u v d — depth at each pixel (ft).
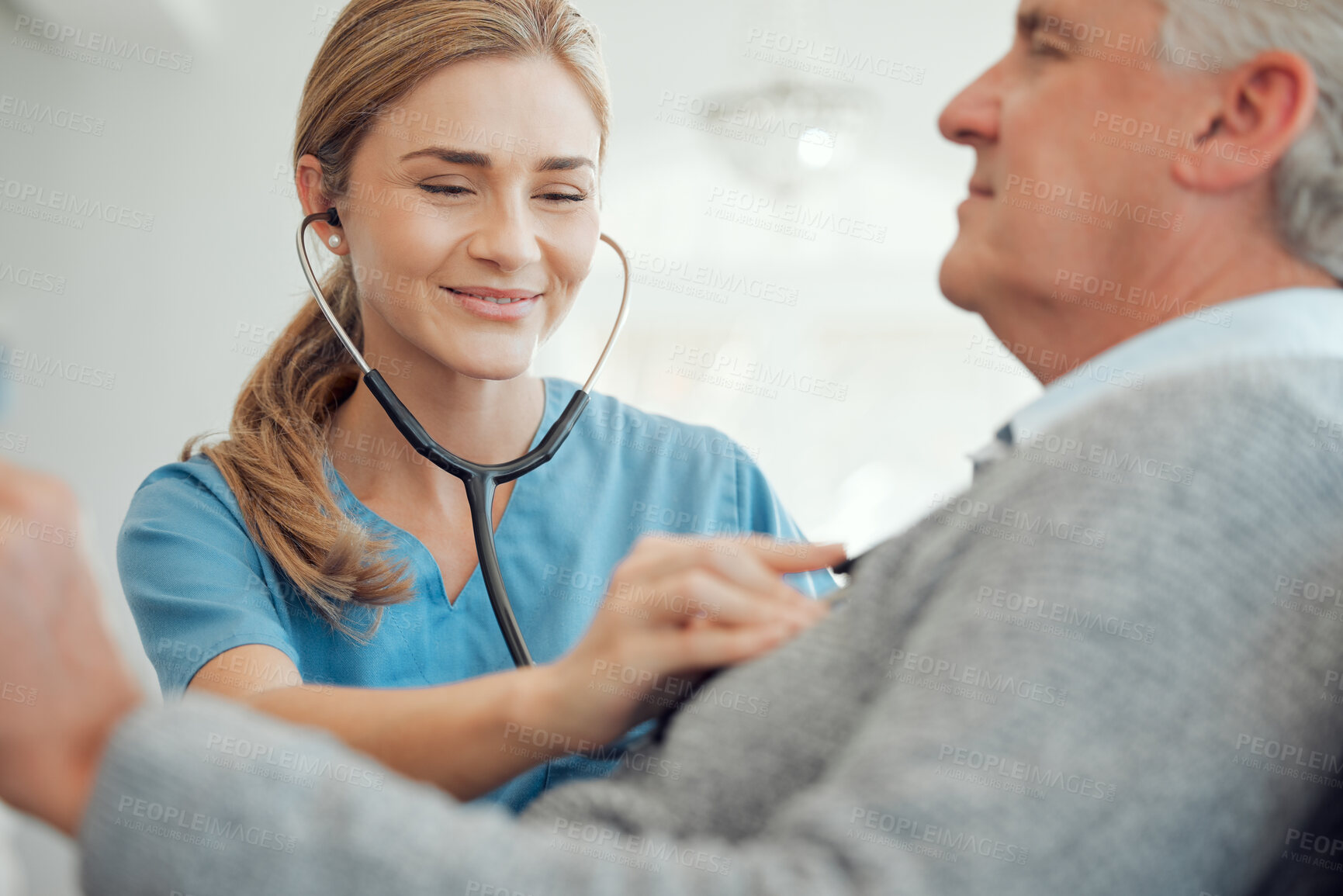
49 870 8.27
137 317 12.09
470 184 3.22
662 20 12.61
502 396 3.65
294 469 3.45
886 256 15.46
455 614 3.47
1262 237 1.81
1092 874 1.22
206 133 12.28
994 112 2.02
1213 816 1.27
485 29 3.12
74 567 1.48
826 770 1.53
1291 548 1.34
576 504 3.75
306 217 3.49
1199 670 1.28
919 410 15.67
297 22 12.23
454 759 1.99
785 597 1.86
